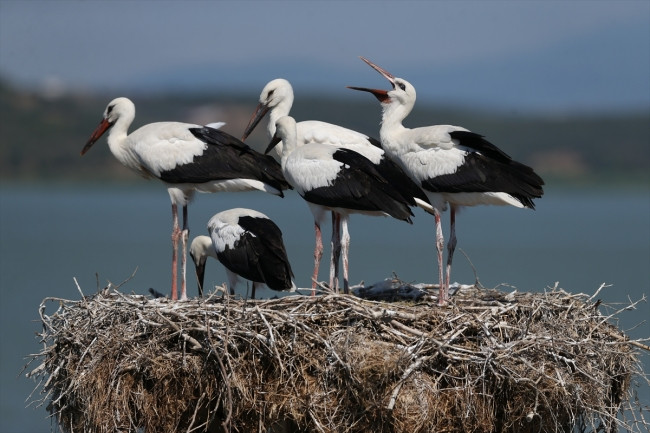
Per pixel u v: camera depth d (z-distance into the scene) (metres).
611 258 57.41
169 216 104.00
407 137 15.04
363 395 11.42
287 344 11.65
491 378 11.55
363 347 11.54
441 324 11.86
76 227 88.12
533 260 55.22
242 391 11.59
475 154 14.40
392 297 14.94
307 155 15.15
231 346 11.80
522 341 11.57
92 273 48.44
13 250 65.62
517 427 11.72
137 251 63.06
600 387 11.77
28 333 33.31
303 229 80.62
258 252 14.34
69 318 12.98
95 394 12.09
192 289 28.30
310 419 11.73
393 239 80.19
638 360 12.62
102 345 12.21
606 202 148.62
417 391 11.43
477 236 82.44
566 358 11.66
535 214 125.75
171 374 11.98
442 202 14.83
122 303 12.71
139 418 12.14
